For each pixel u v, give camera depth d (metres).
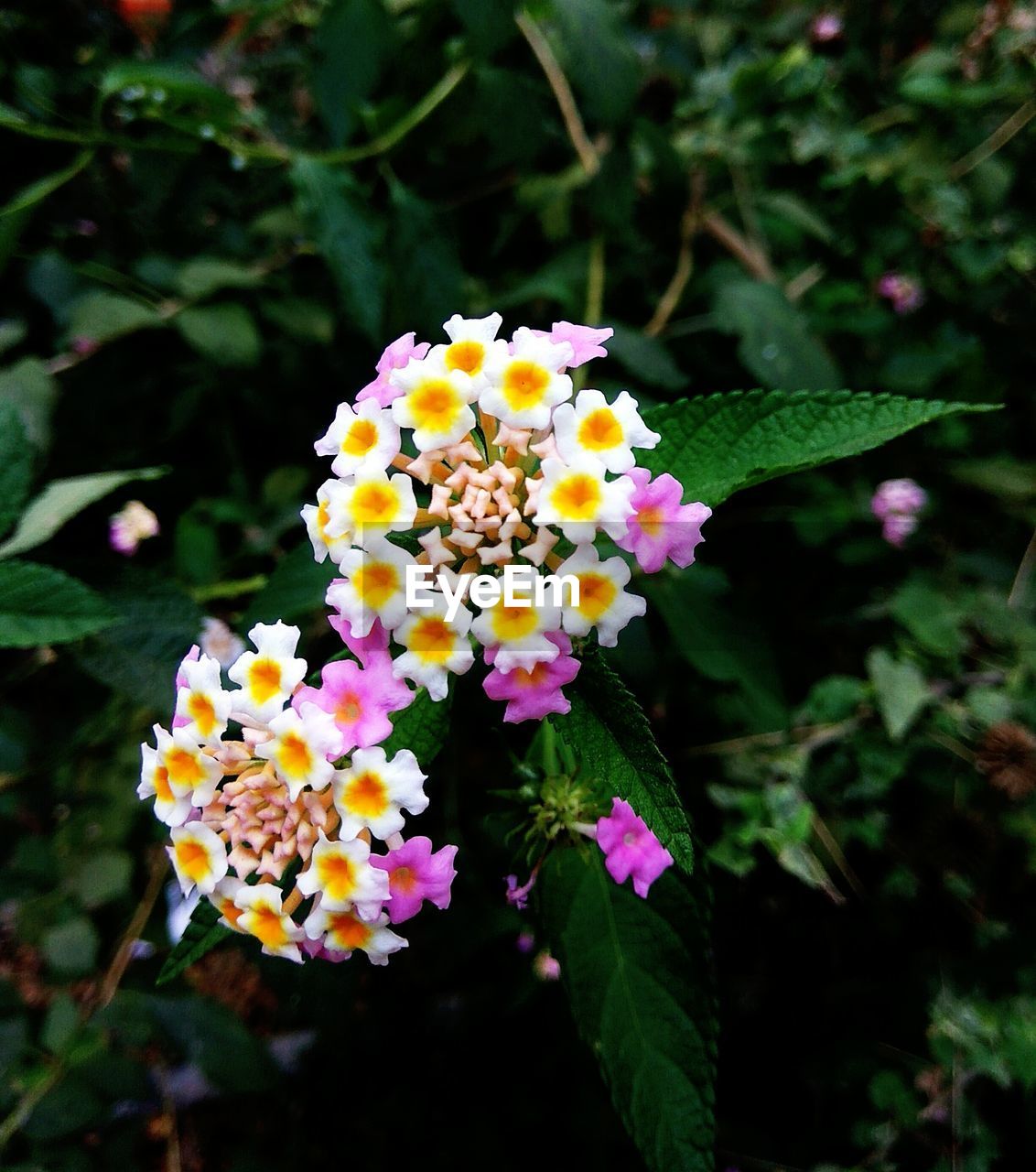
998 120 0.20
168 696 0.13
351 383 0.18
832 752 0.16
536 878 0.11
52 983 0.15
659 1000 0.10
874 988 0.16
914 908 0.16
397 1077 0.17
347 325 0.18
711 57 0.21
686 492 0.09
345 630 0.09
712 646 0.15
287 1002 0.16
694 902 0.11
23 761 0.16
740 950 0.16
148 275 0.17
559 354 0.09
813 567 0.18
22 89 0.15
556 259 0.18
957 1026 0.15
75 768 0.17
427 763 0.09
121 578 0.13
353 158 0.16
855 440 0.09
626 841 0.10
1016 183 0.21
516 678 0.09
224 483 0.19
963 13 0.21
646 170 0.18
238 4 0.17
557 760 0.11
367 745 0.09
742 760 0.15
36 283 0.17
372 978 0.16
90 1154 0.15
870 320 0.19
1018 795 0.15
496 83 0.15
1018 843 0.15
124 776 0.17
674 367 0.16
